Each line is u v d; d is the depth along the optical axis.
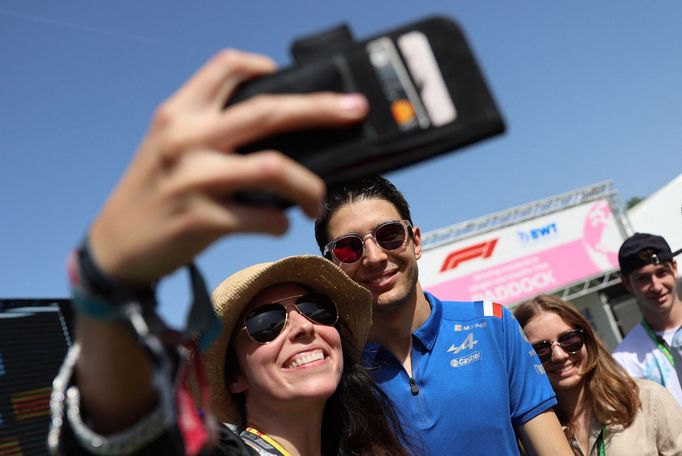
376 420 2.34
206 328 0.84
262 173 0.56
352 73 0.68
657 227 12.56
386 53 0.69
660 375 4.48
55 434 0.75
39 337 1.21
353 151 0.65
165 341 0.71
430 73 0.69
